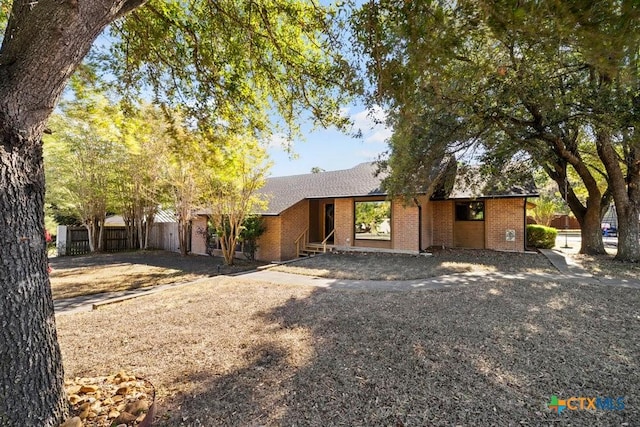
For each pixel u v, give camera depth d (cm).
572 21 189
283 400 269
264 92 536
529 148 922
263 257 1410
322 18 408
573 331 418
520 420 240
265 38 471
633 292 618
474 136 926
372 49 300
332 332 425
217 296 644
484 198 1327
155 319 500
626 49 194
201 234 1620
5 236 190
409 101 323
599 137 883
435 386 289
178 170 1263
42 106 197
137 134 618
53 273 1069
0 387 188
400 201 1174
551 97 686
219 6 437
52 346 219
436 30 244
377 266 1002
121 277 984
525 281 730
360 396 274
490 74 549
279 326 454
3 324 189
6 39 196
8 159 189
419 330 427
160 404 263
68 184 1584
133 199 1741
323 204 1602
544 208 2291
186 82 509
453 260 1088
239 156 852
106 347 390
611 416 244
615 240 1850
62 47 189
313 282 784
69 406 236
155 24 441
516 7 198
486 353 354
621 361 333
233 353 364
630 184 996
